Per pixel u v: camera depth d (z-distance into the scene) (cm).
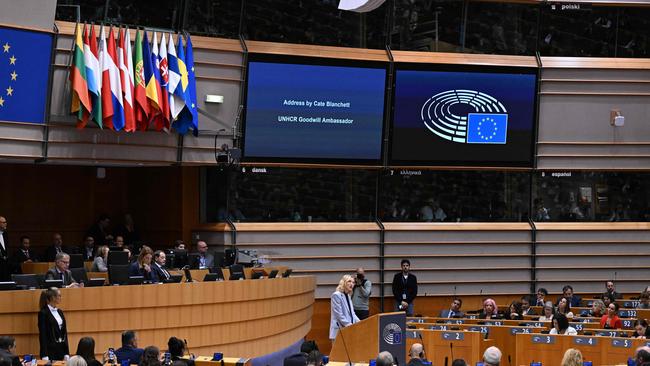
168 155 2414
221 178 2631
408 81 2709
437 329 1933
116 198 2734
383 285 2786
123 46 2262
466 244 2850
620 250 2930
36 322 1570
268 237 2661
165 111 2311
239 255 2431
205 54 2469
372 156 2725
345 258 2753
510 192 2900
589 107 2858
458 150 2788
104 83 2212
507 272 2881
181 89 2341
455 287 2845
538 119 2834
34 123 2170
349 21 2673
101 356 1647
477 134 2789
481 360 1830
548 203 2917
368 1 2417
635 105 2878
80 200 2686
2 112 2105
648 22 2883
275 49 2555
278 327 2086
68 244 2664
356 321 1794
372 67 2664
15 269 2039
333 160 2688
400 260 2806
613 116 2869
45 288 1605
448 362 1842
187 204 2630
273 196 2680
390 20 2711
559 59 2825
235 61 2516
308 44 2625
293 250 2694
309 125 2639
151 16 2391
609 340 1733
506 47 2812
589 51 2859
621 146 2895
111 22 2322
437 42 2759
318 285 2725
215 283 1834
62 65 2198
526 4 2808
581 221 2930
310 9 2627
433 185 2841
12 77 2108
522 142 2833
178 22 2436
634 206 2945
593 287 2922
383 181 2797
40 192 2639
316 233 2716
